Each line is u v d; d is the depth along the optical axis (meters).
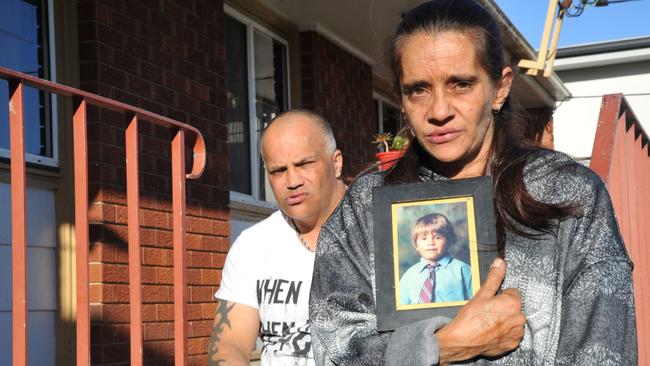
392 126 9.43
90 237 4.39
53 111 4.39
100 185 4.40
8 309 4.06
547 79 11.70
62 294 4.34
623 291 1.62
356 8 6.92
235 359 2.93
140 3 4.90
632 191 3.54
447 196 1.75
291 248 2.98
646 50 13.35
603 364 1.56
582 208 1.67
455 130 1.71
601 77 13.91
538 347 1.63
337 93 7.73
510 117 1.83
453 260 1.73
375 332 1.74
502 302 1.62
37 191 4.26
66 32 4.47
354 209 1.85
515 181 1.71
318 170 2.96
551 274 1.65
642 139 4.01
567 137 13.97
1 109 4.19
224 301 3.04
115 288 4.45
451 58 1.67
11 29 4.29
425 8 1.74
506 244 1.70
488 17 1.72
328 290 1.79
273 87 7.07
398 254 1.75
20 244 2.28
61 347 4.31
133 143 2.79
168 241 5.00
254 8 6.66
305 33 7.32
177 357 2.92
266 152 3.00
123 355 4.48
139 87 4.84
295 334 2.90
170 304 4.95
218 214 5.61
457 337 1.62
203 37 5.57
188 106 5.34
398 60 1.73
